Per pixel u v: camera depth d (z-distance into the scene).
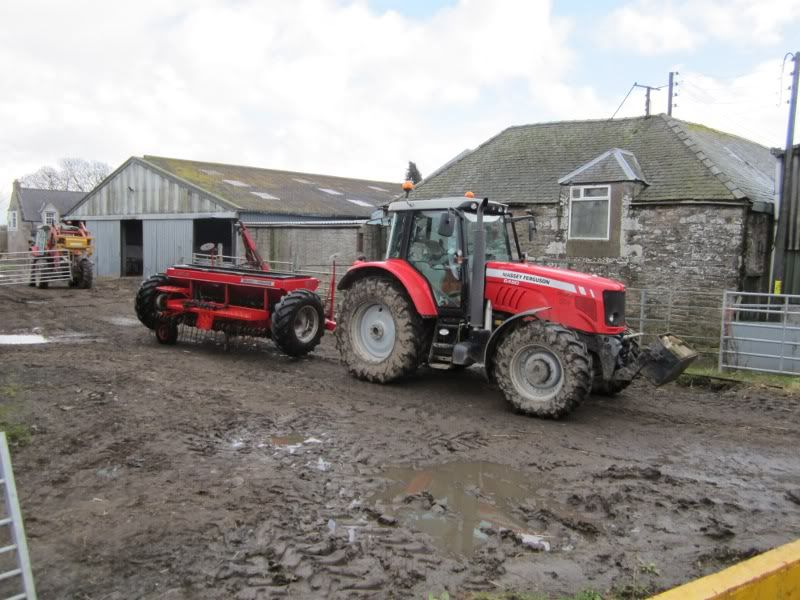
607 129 17.41
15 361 8.85
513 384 7.06
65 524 4.09
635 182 13.99
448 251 7.82
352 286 8.73
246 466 5.22
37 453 5.32
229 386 7.89
